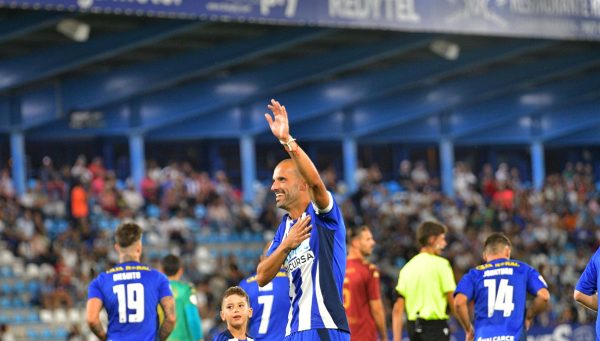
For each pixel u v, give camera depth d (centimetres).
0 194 8756
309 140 12144
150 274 3128
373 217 10512
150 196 10019
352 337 3588
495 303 3400
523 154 13675
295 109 10825
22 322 7569
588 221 11812
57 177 9656
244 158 10956
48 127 10200
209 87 10175
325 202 2289
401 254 9575
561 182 12594
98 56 8231
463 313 3450
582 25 8562
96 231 8662
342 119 11631
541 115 12800
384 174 12900
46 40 8412
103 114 10119
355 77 10688
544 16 8375
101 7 6369
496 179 12531
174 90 10188
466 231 10394
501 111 12188
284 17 7131
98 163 9900
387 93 11469
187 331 3675
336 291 2306
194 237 9494
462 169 12519
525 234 10912
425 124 12338
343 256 2330
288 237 2245
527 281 3397
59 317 7662
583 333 7294
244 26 8712
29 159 10662
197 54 9119
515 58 11019
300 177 2333
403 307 3769
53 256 8206
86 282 7900
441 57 10250
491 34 8094
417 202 11169
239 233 9781
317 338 2280
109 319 3109
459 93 11288
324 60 9719
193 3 6731
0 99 9431
